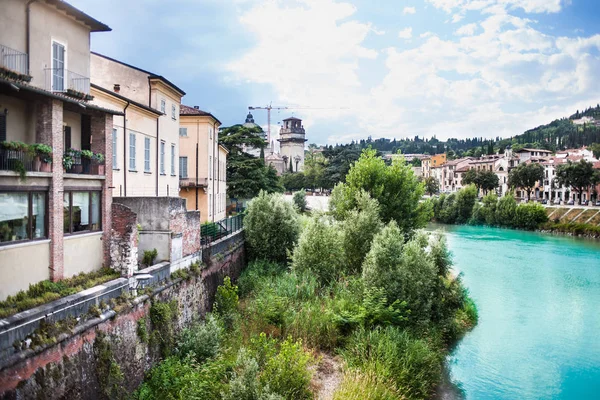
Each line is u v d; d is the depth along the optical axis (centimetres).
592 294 3366
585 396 1883
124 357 1345
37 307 1084
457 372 2081
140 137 2775
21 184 1260
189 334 1714
